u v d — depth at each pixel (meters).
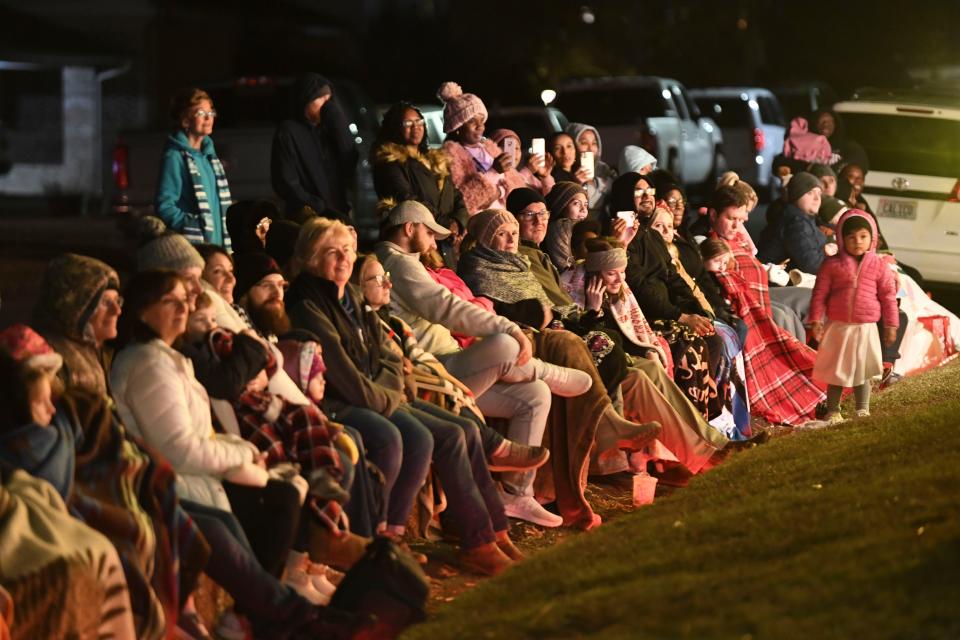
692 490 15.23
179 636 10.39
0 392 9.70
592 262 17.45
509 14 75.06
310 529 11.81
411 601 10.92
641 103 49.31
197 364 11.40
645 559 11.48
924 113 32.34
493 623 10.42
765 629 8.93
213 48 68.69
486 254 16.39
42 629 9.11
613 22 77.12
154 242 11.81
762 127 56.25
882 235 30.97
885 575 9.52
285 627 10.57
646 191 19.86
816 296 19.83
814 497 12.66
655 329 18.56
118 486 10.01
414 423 13.22
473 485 13.38
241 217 15.56
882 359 21.84
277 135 19.61
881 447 14.92
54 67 67.69
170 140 17.27
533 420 14.77
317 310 13.04
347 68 72.94
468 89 72.50
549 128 41.81
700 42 78.62
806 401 20.70
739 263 21.03
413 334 14.77
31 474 9.62
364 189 37.28
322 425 11.80
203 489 10.84
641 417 16.89
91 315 10.73
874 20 79.25
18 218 56.44
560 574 11.56
